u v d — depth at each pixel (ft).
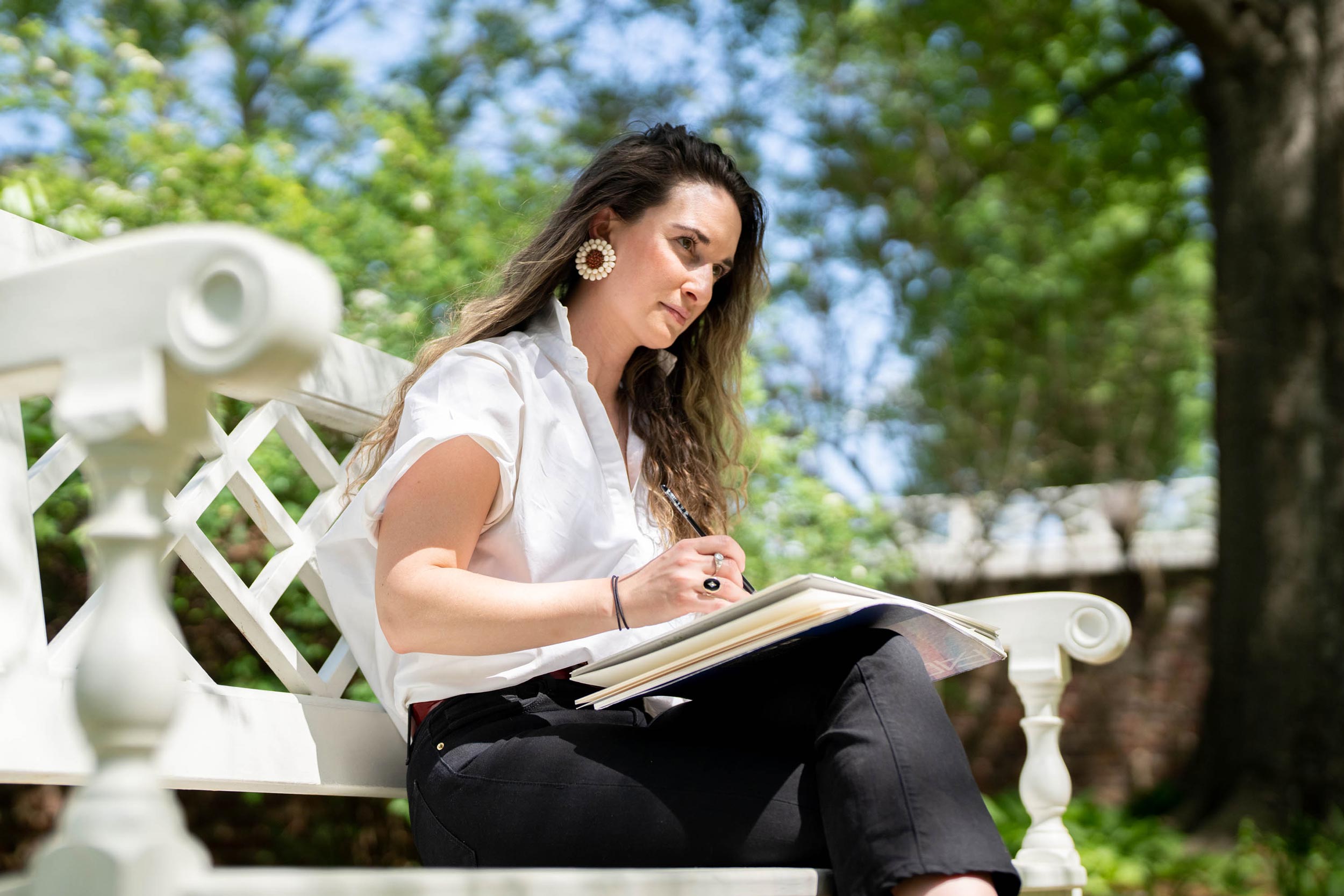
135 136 13.97
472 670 5.50
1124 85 32.22
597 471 6.06
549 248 6.66
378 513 5.46
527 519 5.71
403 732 6.00
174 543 6.30
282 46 33.09
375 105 19.12
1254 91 23.20
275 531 6.95
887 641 5.03
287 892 2.79
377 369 7.79
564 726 5.21
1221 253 23.52
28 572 5.34
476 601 5.01
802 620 4.45
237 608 6.52
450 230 15.39
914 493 37.50
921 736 4.61
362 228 14.29
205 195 13.67
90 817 2.53
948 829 4.33
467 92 34.19
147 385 2.63
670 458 7.39
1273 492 22.43
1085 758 34.14
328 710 6.33
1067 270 37.55
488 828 5.05
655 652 4.75
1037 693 7.78
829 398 35.55
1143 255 37.42
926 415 38.11
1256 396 22.74
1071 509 36.19
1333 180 22.50
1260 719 22.04
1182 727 33.55
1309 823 20.63
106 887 2.48
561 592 5.05
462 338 6.57
